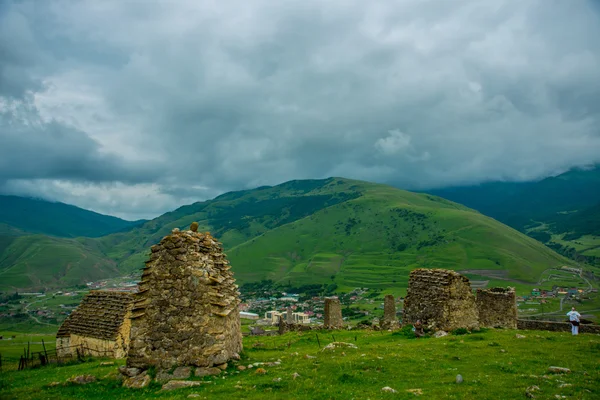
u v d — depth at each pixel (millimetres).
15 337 107625
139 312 22266
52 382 21938
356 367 21781
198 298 22047
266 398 17016
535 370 20344
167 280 22438
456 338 30281
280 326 53406
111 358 40156
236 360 23281
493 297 41062
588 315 138000
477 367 21500
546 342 27375
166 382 20312
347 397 17062
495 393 16953
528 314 142625
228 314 22422
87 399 18703
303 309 199000
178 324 21766
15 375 28750
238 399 17047
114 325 44562
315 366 22344
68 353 45562
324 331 45812
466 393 17047
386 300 48312
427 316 36469
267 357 25859
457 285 35781
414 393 17297
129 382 20703
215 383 19719
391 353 25125
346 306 193625
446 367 21797
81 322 47125
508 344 26938
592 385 17234
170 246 22859
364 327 49781
